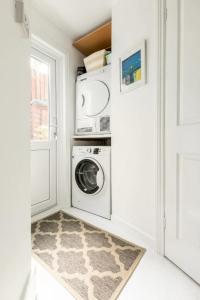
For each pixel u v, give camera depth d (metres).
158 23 1.29
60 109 2.33
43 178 2.18
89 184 2.29
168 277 1.12
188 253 1.12
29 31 0.85
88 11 1.92
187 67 1.09
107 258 1.30
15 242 0.73
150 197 1.44
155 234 1.39
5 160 0.64
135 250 1.40
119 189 1.82
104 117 2.10
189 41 1.08
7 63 0.65
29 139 0.86
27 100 0.84
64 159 2.33
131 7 1.60
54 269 1.19
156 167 1.35
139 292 1.01
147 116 1.45
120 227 1.79
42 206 2.17
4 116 0.63
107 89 2.06
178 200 1.19
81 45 2.36
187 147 1.09
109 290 1.02
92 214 2.12
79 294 1.00
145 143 1.48
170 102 1.22
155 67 1.34
